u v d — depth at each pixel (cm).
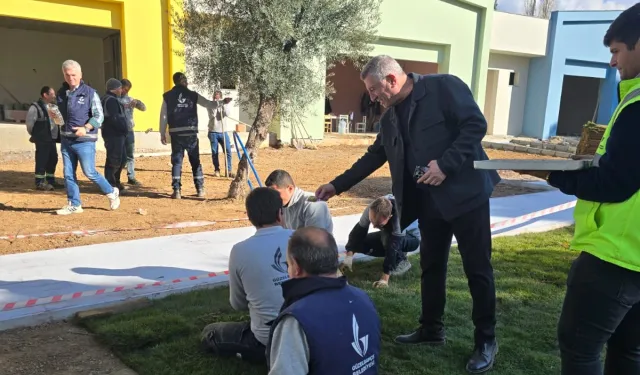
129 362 315
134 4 1271
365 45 840
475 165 224
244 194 805
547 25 2284
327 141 1714
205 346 326
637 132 192
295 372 190
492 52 2244
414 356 337
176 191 801
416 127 308
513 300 437
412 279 481
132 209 720
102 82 1811
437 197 309
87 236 580
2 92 1650
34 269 467
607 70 2466
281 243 297
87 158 664
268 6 701
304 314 194
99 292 412
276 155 1411
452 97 296
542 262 542
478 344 328
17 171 992
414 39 1875
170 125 781
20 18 1204
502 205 834
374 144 360
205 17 765
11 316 362
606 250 204
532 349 352
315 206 391
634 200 197
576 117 2664
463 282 471
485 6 2028
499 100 2336
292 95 747
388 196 462
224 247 550
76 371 306
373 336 207
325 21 741
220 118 1022
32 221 638
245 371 308
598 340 214
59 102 648
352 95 2331
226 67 729
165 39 1328
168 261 500
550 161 211
